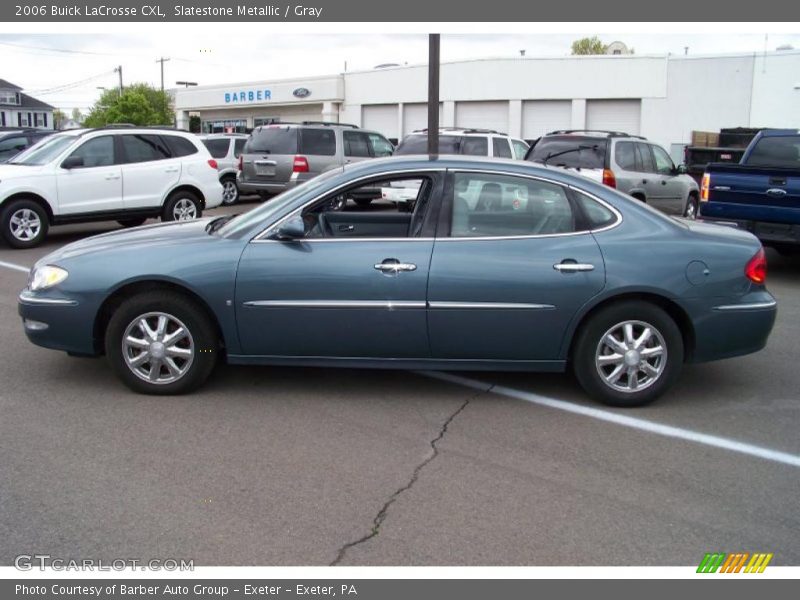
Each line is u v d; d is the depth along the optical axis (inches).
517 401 209.3
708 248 201.2
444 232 199.6
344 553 134.3
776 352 263.6
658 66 1234.6
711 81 1201.4
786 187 358.6
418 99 1441.9
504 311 196.4
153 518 143.9
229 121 1820.9
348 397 210.2
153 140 498.9
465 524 143.9
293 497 152.8
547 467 168.4
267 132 642.2
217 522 142.9
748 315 202.5
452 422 193.5
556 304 196.7
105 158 476.4
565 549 136.5
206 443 177.8
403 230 236.8
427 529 141.9
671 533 142.3
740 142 806.5
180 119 1939.0
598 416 199.2
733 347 204.7
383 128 1530.5
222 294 197.9
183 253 200.1
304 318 198.4
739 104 1187.3
